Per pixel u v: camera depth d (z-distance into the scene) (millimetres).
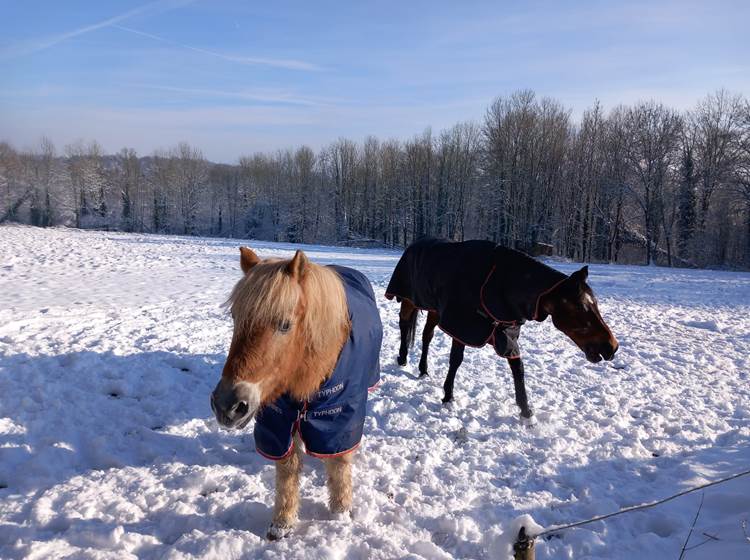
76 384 4980
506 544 2520
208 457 3967
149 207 65312
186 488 3520
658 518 3297
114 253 18562
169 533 3062
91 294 9859
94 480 3549
